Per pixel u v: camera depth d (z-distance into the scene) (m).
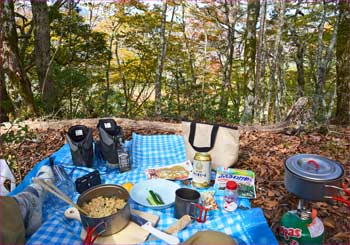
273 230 1.53
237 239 1.28
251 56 5.14
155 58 7.56
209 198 1.60
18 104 4.04
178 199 1.43
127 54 7.75
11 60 3.97
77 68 6.72
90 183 1.74
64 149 2.42
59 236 1.29
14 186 1.88
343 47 5.46
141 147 2.60
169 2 6.89
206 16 7.41
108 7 7.09
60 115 5.30
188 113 6.23
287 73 7.96
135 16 7.09
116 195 1.45
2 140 2.30
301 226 1.33
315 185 1.16
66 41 6.80
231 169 2.00
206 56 7.88
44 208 1.56
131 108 7.28
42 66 5.35
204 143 2.06
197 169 1.77
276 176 2.16
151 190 1.70
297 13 6.58
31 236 1.29
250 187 1.80
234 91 7.95
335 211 1.69
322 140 3.07
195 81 7.43
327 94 6.95
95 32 7.02
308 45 7.07
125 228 1.30
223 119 5.84
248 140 3.05
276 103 6.67
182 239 1.29
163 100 6.73
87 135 2.06
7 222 1.18
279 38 5.94
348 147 2.86
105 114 6.31
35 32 5.27
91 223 1.21
